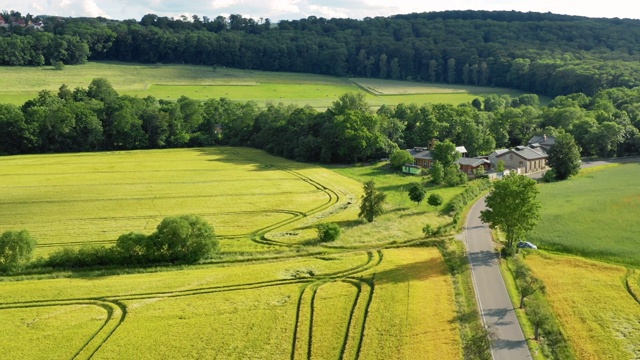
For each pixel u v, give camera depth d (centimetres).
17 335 6069
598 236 9475
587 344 5956
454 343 5888
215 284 7512
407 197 12719
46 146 19375
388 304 6788
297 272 7988
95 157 18100
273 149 19175
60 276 7900
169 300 6994
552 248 9131
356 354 5700
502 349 5847
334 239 9488
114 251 8338
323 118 18812
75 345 5881
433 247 9269
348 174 15450
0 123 18500
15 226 10162
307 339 6006
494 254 8788
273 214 11244
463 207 11938
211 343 5903
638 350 5828
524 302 6875
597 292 7212
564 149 14562
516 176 9106
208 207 11681
